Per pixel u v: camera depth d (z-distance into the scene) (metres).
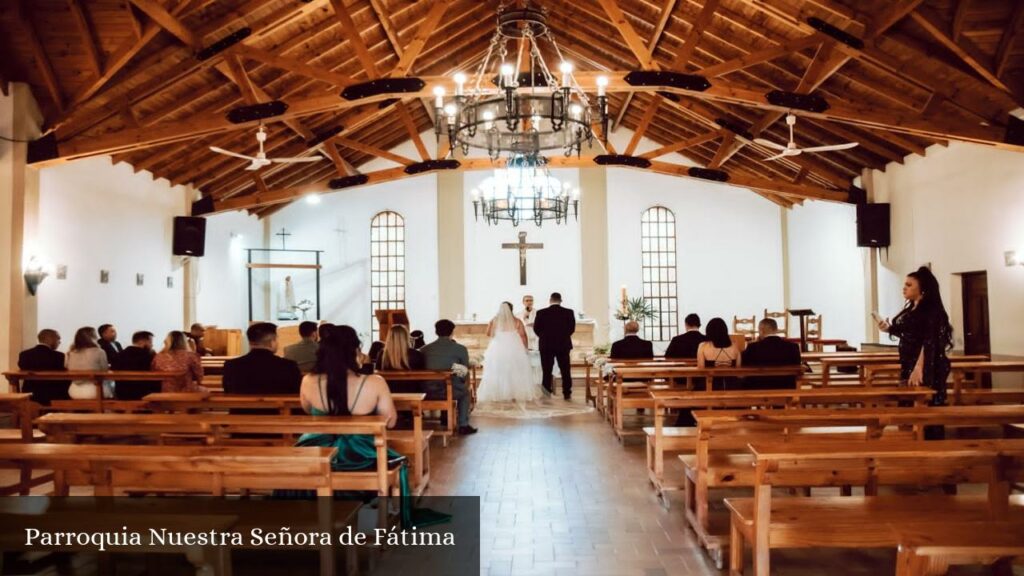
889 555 3.92
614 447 7.12
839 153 13.11
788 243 17.44
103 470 3.58
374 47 11.45
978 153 10.19
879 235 12.71
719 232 17.56
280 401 5.05
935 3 7.70
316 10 9.72
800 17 8.73
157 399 5.09
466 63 13.85
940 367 5.16
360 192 17.67
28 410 5.13
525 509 4.96
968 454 3.04
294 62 8.91
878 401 5.16
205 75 9.74
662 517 4.75
